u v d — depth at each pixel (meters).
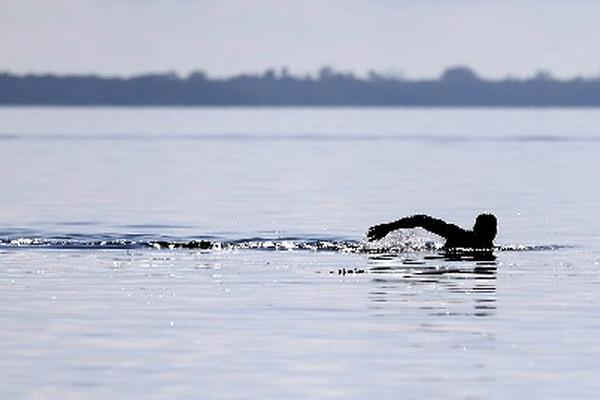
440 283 112.44
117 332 89.44
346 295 105.56
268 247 137.50
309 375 76.88
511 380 75.81
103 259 127.19
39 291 107.44
